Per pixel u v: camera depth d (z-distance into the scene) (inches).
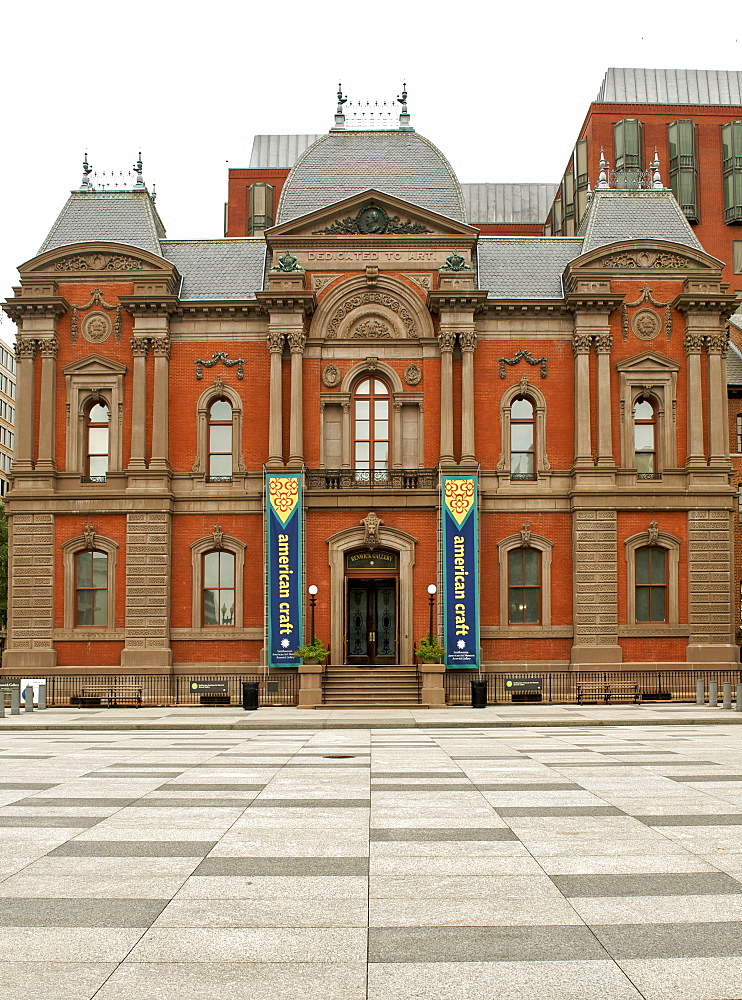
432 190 1957.4
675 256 1866.4
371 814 599.2
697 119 3248.0
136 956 349.7
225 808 622.5
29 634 1793.8
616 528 1806.1
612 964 338.3
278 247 1881.2
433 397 1844.2
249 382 1854.1
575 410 1843.0
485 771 792.3
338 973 332.5
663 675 1780.3
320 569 1786.4
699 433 1830.7
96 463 1856.5
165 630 1777.8
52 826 565.9
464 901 411.2
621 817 585.6
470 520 1768.0
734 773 773.3
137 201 1974.7
